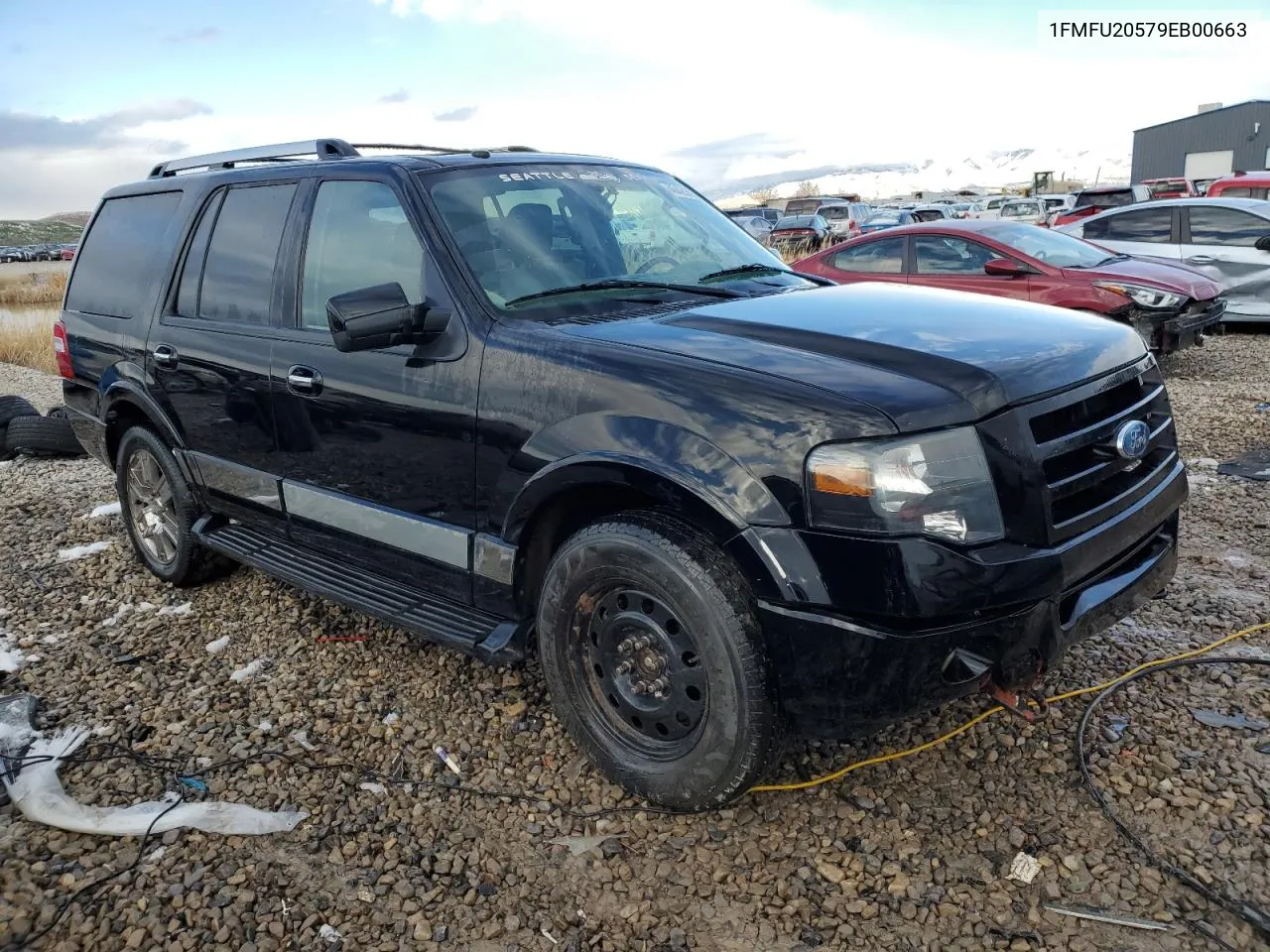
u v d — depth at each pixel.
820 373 2.58
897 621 2.39
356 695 3.65
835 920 2.44
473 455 3.08
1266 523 4.91
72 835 2.88
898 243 9.58
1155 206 11.52
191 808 2.96
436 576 3.33
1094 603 2.67
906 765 3.04
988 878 2.54
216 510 4.39
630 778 2.88
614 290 3.40
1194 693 3.32
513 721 3.42
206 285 4.23
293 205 3.86
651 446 2.62
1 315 23.05
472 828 2.85
